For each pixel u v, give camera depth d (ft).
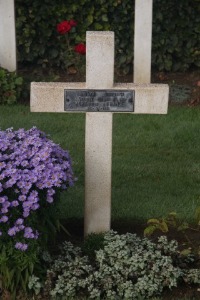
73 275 14.62
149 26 28.66
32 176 14.06
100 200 16.31
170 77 31.71
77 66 32.09
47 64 32.32
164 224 15.37
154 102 15.67
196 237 16.93
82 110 15.74
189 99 29.19
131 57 31.81
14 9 29.09
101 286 14.53
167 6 31.19
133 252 15.07
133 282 14.73
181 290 14.80
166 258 14.74
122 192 19.49
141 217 17.76
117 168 21.50
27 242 14.17
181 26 31.45
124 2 31.22
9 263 14.20
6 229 14.07
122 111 15.74
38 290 14.42
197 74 31.89
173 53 32.01
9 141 14.90
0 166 14.19
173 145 23.95
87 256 15.30
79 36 31.89
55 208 14.96
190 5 31.27
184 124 25.88
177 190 19.76
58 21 31.58
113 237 15.53
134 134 24.91
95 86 15.58
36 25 31.60
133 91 15.61
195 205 18.47
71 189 19.75
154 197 19.11
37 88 15.58
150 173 21.18
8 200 14.15
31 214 14.12
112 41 15.29
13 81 28.58
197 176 20.98
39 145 14.64
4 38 29.35
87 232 16.55
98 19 31.65
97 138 15.93
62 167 14.55
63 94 15.62
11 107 27.86
